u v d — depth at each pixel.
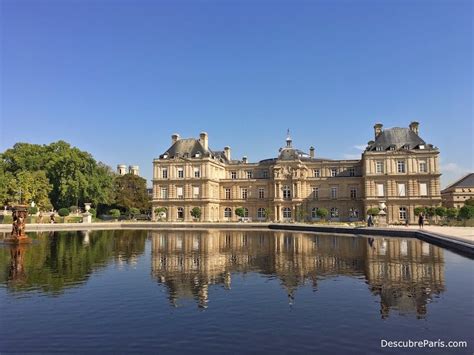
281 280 20.31
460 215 65.75
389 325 13.34
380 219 65.94
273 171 103.00
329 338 12.20
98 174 103.88
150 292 17.75
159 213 101.12
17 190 83.00
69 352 11.23
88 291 17.94
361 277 21.02
